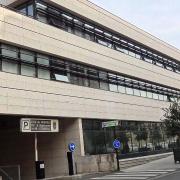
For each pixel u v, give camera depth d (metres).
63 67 32.19
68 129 32.50
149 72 47.47
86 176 28.50
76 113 32.22
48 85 29.80
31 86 28.17
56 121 29.75
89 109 34.03
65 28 33.25
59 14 32.88
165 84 51.59
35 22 29.64
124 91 41.22
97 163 31.00
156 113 47.62
